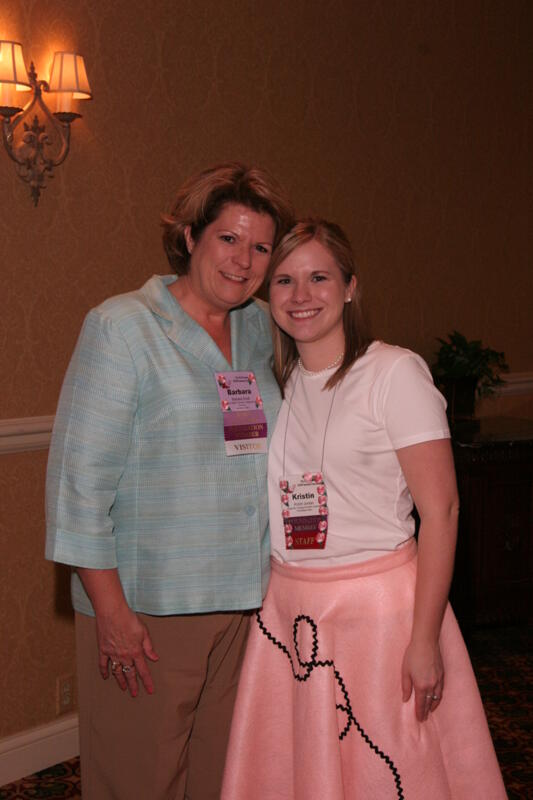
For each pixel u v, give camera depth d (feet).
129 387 6.36
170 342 6.59
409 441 6.22
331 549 6.56
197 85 11.68
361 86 13.91
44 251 10.38
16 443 10.30
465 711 6.68
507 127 16.37
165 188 11.43
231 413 6.64
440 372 15.20
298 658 6.60
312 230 6.59
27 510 10.53
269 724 6.91
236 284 6.59
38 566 10.68
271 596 6.88
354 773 6.51
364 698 6.46
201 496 6.49
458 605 13.73
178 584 6.47
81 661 6.96
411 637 6.37
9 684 10.57
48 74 10.23
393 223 14.69
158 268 11.44
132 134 11.04
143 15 11.03
